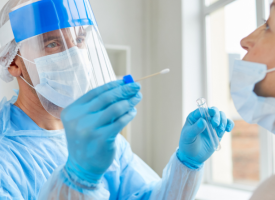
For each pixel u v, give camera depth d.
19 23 0.76
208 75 2.24
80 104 0.58
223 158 2.21
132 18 2.62
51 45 0.77
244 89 0.58
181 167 0.81
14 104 0.88
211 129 0.75
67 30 0.76
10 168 0.69
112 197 0.90
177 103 2.25
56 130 0.87
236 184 1.94
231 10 2.02
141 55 2.65
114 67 2.54
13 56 0.79
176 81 2.28
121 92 0.58
